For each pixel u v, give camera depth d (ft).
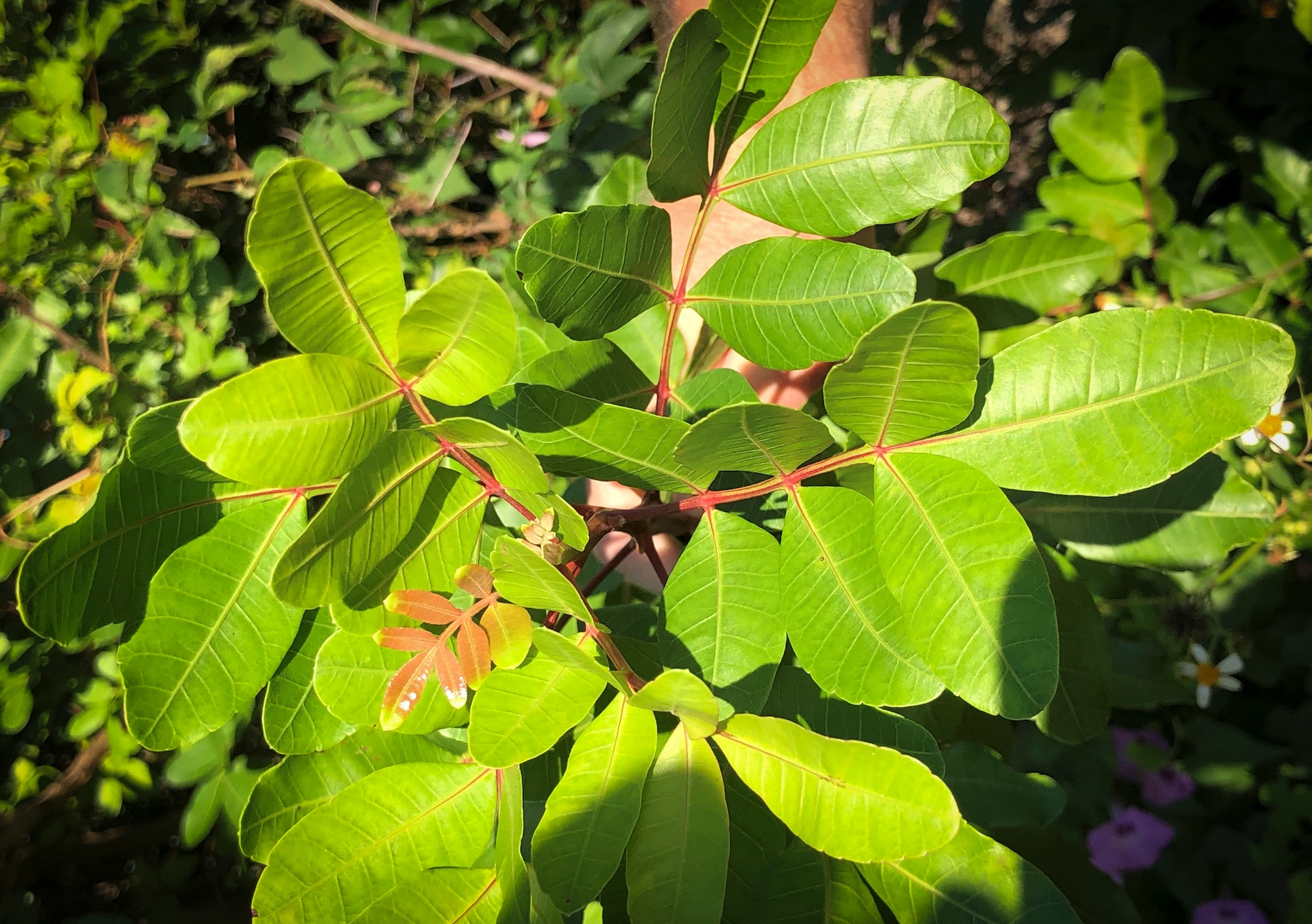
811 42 0.54
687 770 0.51
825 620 0.55
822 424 0.51
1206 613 1.31
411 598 0.49
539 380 0.62
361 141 2.15
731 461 0.54
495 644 0.50
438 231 2.16
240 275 1.78
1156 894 1.65
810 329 0.56
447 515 0.51
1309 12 1.33
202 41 2.14
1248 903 1.51
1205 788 1.56
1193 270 1.22
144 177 1.79
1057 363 0.52
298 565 0.45
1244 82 1.60
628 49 2.32
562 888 0.48
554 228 0.52
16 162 1.67
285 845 0.53
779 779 0.49
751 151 0.57
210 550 0.54
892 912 0.58
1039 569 0.49
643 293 0.58
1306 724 1.55
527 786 0.63
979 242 1.64
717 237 0.86
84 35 1.83
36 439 1.64
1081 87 1.65
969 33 1.91
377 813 0.55
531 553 0.46
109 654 1.70
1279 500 1.20
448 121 2.33
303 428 0.44
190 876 2.31
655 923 0.48
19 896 2.04
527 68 2.39
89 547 0.51
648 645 0.62
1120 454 0.50
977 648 0.49
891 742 0.59
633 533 0.68
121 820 2.42
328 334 0.44
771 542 0.58
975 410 0.53
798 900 0.55
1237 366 0.48
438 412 0.54
